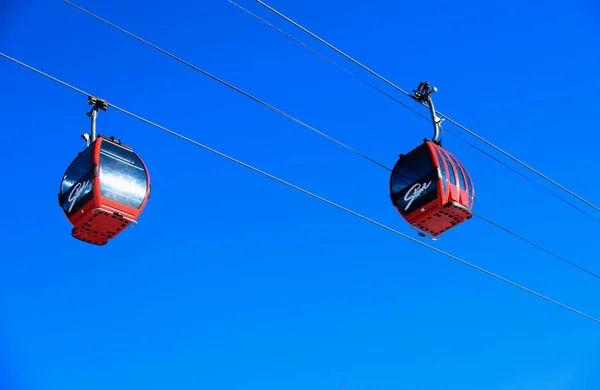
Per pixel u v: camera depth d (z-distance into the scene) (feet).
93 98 71.20
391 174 78.28
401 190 77.05
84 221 67.72
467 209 75.05
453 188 75.46
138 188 69.46
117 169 68.95
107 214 67.46
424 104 78.95
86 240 70.38
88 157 68.74
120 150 69.97
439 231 77.66
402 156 77.97
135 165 70.13
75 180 68.95
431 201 74.95
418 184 75.92
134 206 68.95
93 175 67.56
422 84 79.10
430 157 75.87
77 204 68.03
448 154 77.46
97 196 67.21
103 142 69.46
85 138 70.85
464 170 77.61
